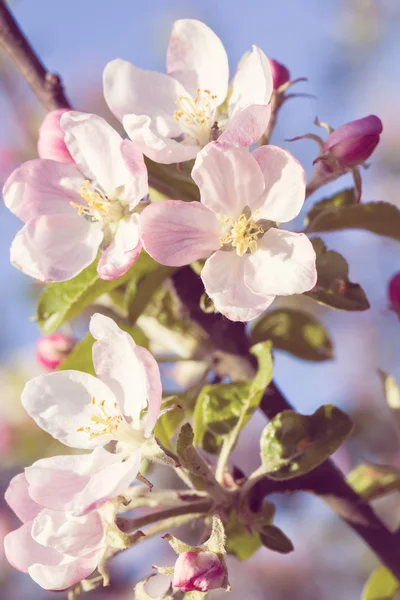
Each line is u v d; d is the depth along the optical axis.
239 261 0.36
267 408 0.40
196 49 0.39
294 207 0.36
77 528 0.35
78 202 0.38
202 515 0.37
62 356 0.46
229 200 0.36
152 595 0.36
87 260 0.37
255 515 0.38
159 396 0.35
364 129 0.38
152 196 0.40
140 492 0.37
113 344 0.36
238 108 0.39
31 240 0.37
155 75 0.39
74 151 0.38
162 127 0.39
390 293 0.45
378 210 0.40
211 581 0.35
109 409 0.37
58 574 0.36
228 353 0.41
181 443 0.36
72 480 0.36
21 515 0.37
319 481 0.40
